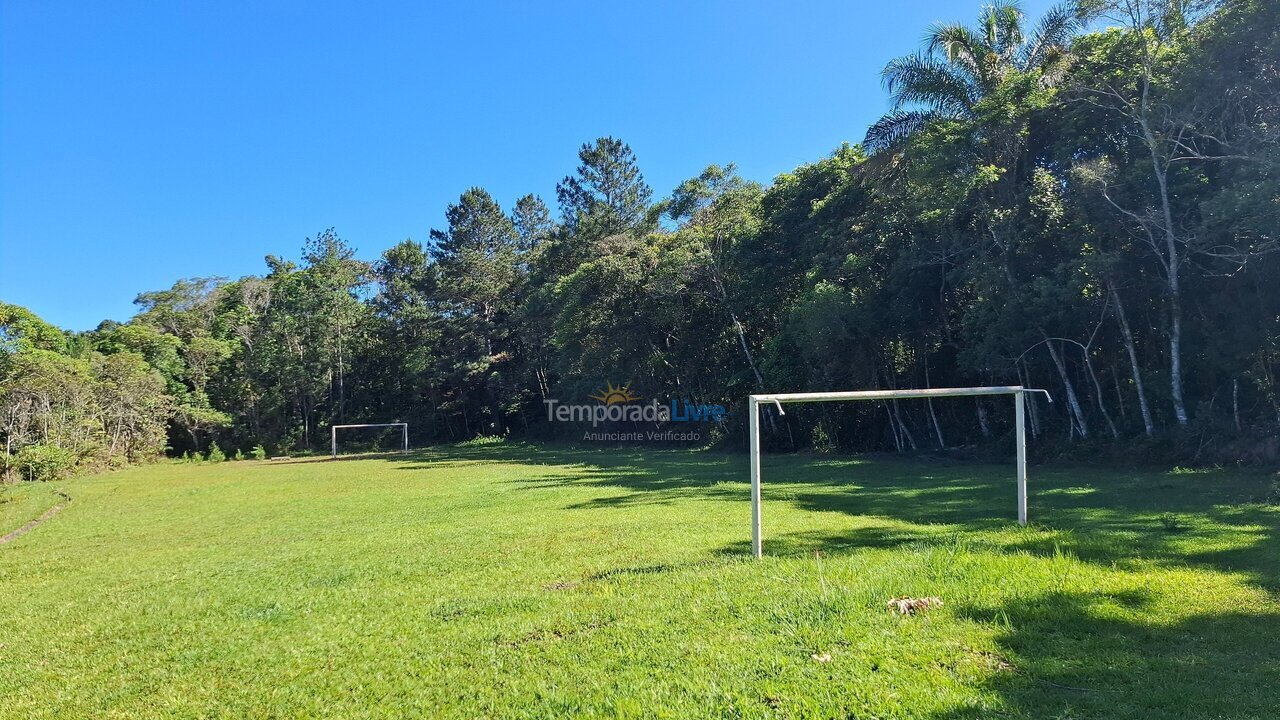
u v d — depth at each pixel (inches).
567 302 1267.2
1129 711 122.3
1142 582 199.6
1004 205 676.1
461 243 1876.2
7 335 1163.9
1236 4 494.9
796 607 189.0
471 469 981.8
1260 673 136.2
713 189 1226.0
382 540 389.1
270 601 253.4
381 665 173.9
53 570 361.4
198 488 845.2
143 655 198.4
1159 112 550.3
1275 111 508.1
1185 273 578.6
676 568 263.3
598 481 700.0
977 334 705.0
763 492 539.8
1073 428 695.7
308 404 1839.3
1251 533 277.4
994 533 296.4
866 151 774.5
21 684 178.9
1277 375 564.4
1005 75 665.0
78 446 1203.9
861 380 889.5
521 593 240.8
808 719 125.6
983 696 130.3
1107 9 575.8
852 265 816.3
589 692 145.1
